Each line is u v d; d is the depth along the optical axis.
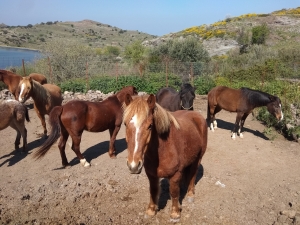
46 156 6.89
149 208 4.42
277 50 24.38
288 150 7.27
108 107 6.38
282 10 47.00
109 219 4.43
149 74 17.22
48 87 8.71
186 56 23.86
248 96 7.84
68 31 131.38
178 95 7.98
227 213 4.50
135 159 3.10
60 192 5.10
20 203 4.80
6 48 71.94
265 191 5.20
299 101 10.45
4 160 6.69
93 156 6.84
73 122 5.82
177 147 3.76
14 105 6.80
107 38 129.00
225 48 31.89
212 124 8.92
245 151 7.14
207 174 5.83
